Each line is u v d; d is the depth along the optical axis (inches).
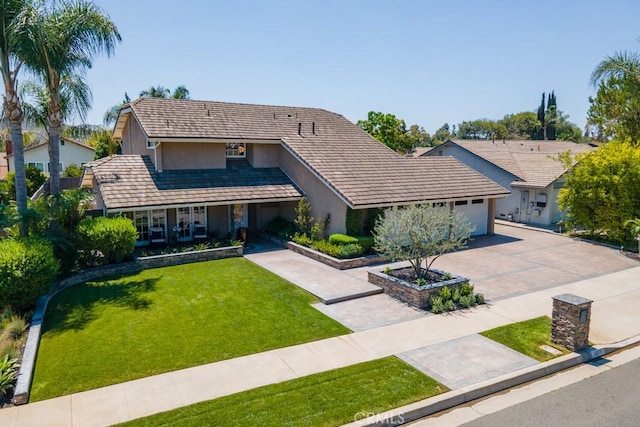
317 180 835.4
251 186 855.1
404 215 549.0
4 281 445.4
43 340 409.1
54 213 617.9
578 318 385.1
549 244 853.8
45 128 949.8
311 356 377.7
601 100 1044.5
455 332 429.7
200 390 322.7
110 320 457.7
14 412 296.8
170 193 768.3
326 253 724.7
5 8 572.1
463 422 290.4
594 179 842.2
